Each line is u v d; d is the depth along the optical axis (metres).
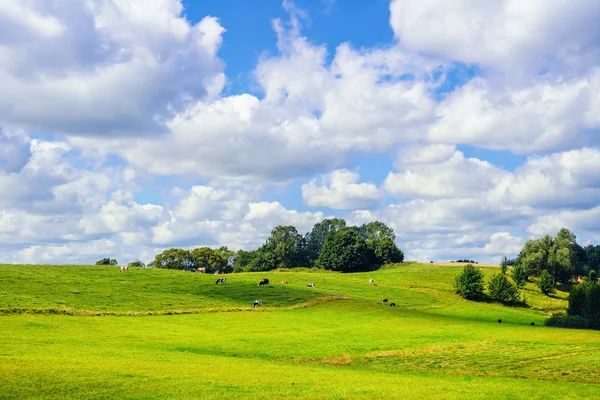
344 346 58.88
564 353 56.31
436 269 178.50
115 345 51.22
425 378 41.69
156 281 109.44
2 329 55.84
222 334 65.19
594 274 155.88
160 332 63.06
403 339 64.81
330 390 32.97
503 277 130.00
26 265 115.25
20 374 32.38
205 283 112.25
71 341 51.41
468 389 35.56
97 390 30.27
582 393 35.66
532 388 36.94
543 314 117.38
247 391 31.77
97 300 83.19
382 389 33.97
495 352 56.62
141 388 31.20
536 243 158.75
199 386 32.44
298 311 91.75
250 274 157.12
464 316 106.19
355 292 122.62
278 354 52.94
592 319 103.62
